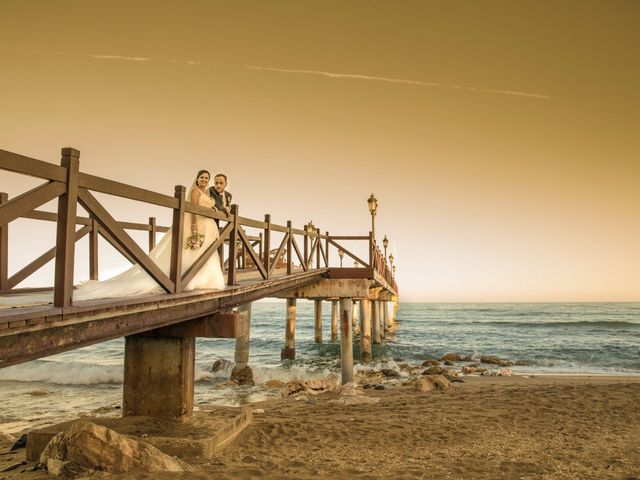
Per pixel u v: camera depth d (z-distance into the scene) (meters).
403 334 44.66
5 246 6.03
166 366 6.38
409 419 9.19
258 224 8.39
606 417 9.37
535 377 18.11
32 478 4.28
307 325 60.59
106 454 4.45
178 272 5.22
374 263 16.88
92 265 7.26
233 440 6.73
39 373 18.38
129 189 4.18
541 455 6.54
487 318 71.62
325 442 7.26
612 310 100.38
